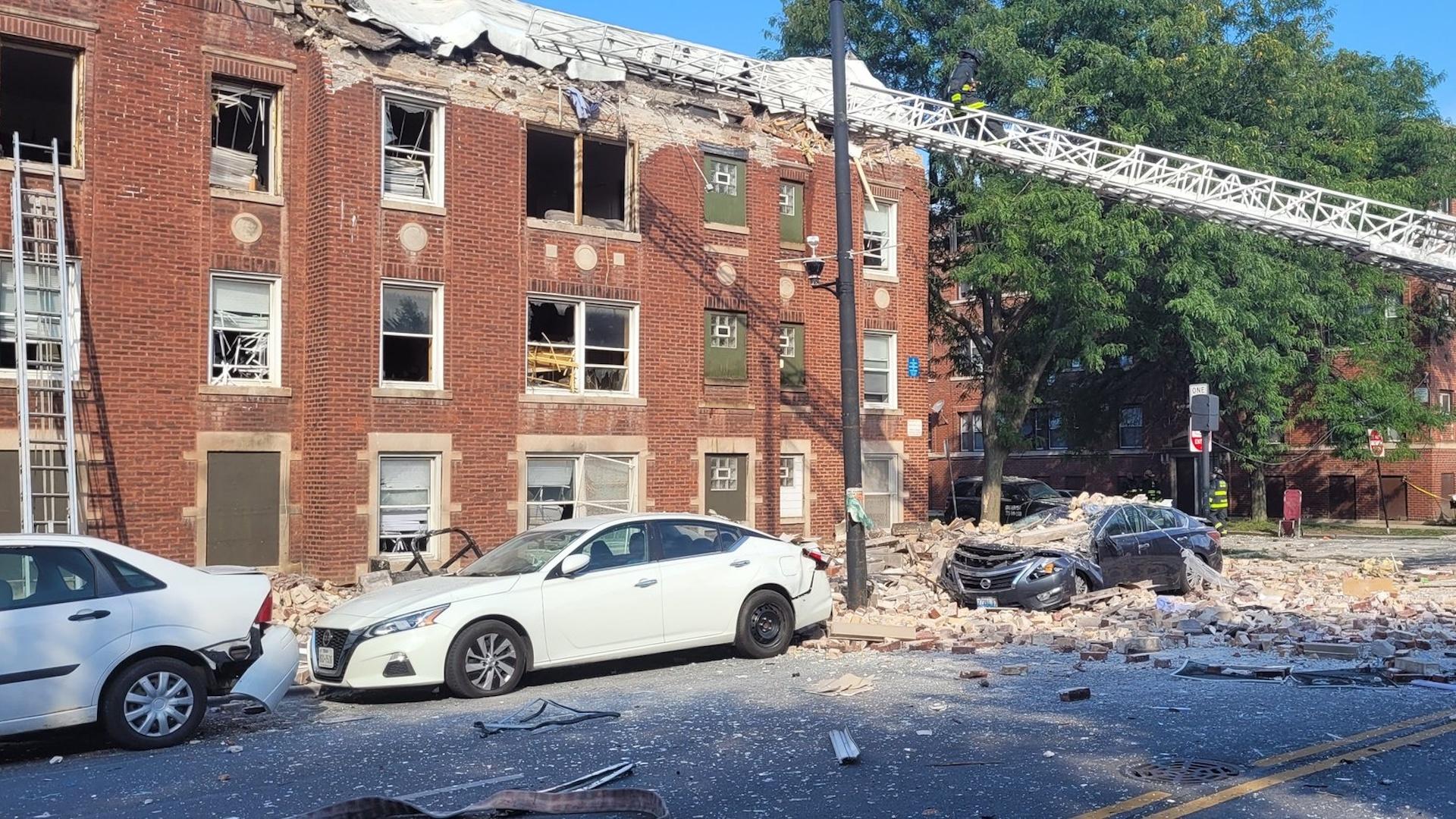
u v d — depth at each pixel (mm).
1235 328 27969
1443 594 18312
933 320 32188
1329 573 21734
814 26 30594
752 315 23297
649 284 21891
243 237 18266
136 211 17328
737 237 23141
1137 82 27344
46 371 16422
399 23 19203
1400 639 12914
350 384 18484
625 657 11602
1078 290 26219
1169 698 9875
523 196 20516
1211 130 28438
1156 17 28469
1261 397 32031
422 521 19344
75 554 8766
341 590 17859
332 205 18438
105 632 8625
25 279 16469
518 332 20297
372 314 18766
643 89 22094
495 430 19953
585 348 21219
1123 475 47438
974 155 23875
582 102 20969
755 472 23172
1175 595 17906
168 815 6770
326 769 7875
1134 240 25656
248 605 9312
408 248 19172
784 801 6758
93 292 16938
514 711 9797
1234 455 40156
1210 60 27391
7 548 8539
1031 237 26453
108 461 16938
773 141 23766
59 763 8438
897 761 7668
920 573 19344
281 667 9320
